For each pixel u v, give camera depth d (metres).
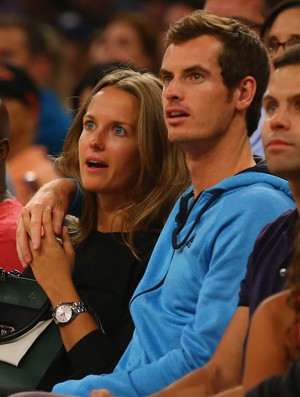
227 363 8.38
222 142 9.55
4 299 10.62
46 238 10.55
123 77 10.89
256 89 9.56
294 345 7.54
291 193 8.84
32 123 16.09
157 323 9.32
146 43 20.28
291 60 8.12
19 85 15.89
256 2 13.44
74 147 11.35
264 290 8.20
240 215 9.02
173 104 9.45
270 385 7.18
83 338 10.08
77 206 11.20
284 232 8.23
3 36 20.69
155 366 8.99
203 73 9.40
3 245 11.81
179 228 9.62
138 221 10.62
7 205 12.11
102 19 25.22
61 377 10.34
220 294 8.81
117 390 9.12
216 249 9.00
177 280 9.31
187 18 9.61
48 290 10.37
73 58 23.09
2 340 10.40
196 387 8.33
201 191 9.70
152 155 10.68
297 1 12.08
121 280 10.49
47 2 26.45
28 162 15.88
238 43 9.48
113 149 10.65
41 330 10.41
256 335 7.70
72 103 15.30
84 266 10.70
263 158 10.27
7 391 9.32
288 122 8.00
